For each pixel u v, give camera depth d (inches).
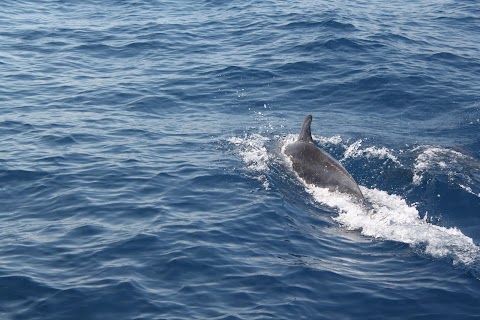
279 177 749.9
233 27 1337.4
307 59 1149.7
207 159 792.9
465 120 946.1
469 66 1139.9
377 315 518.0
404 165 792.3
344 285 551.8
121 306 515.5
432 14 1425.9
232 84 1066.1
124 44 1254.9
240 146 837.8
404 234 636.7
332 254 600.4
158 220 647.1
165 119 936.9
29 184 722.8
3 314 503.5
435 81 1071.0
